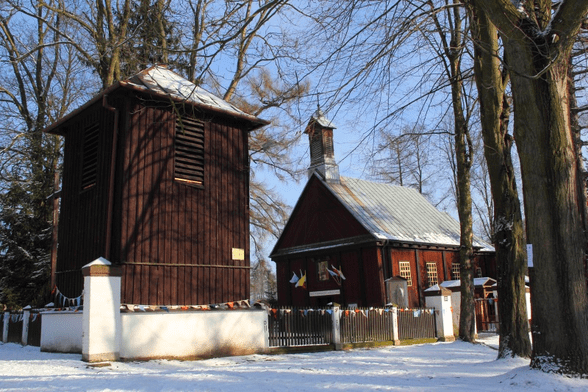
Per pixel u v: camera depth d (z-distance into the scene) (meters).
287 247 33.75
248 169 17.34
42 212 27.73
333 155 33.16
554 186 8.64
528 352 12.47
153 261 14.09
